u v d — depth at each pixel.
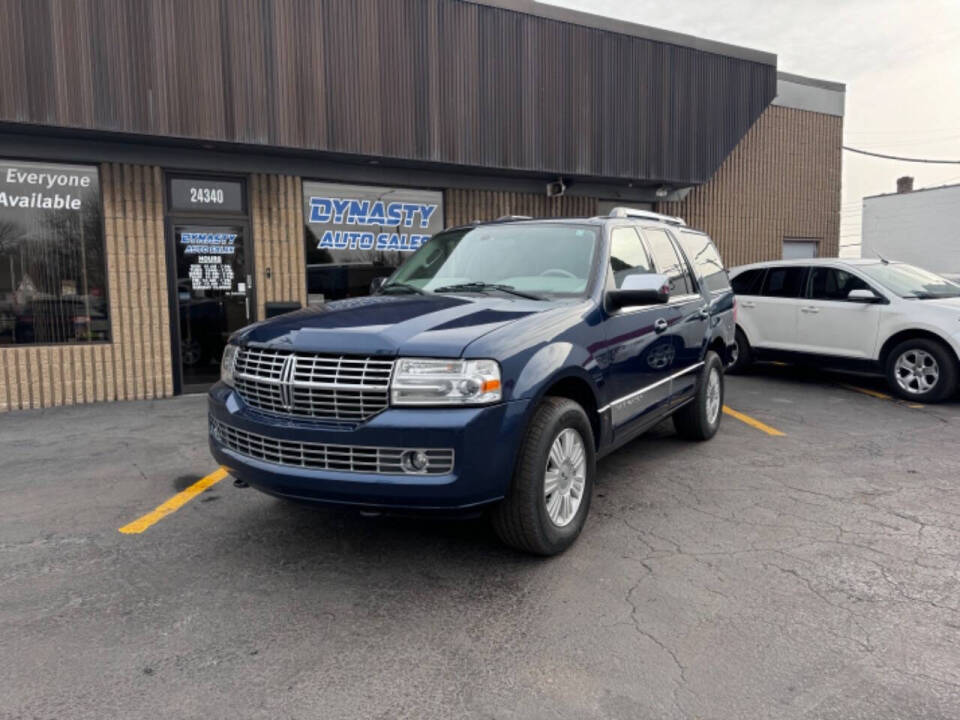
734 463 5.66
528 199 11.98
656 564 3.72
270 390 3.53
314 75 8.89
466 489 3.21
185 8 8.05
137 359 8.79
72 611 3.24
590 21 11.19
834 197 16.44
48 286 8.35
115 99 7.74
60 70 7.46
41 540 4.10
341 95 9.09
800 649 2.89
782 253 15.88
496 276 4.68
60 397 8.37
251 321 9.51
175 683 2.68
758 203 15.34
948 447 6.16
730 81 12.91
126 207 8.59
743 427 6.98
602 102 11.42
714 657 2.84
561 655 2.87
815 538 4.07
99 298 8.62
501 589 3.45
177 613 3.23
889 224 36.97
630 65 11.68
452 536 4.15
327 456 3.33
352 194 10.29
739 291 10.12
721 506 4.63
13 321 8.21
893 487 5.03
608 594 3.39
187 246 9.07
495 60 10.32
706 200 14.59
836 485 5.08
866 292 8.53
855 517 4.42
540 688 2.64
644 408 4.86
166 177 8.88
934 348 7.95
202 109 8.21
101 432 6.91
